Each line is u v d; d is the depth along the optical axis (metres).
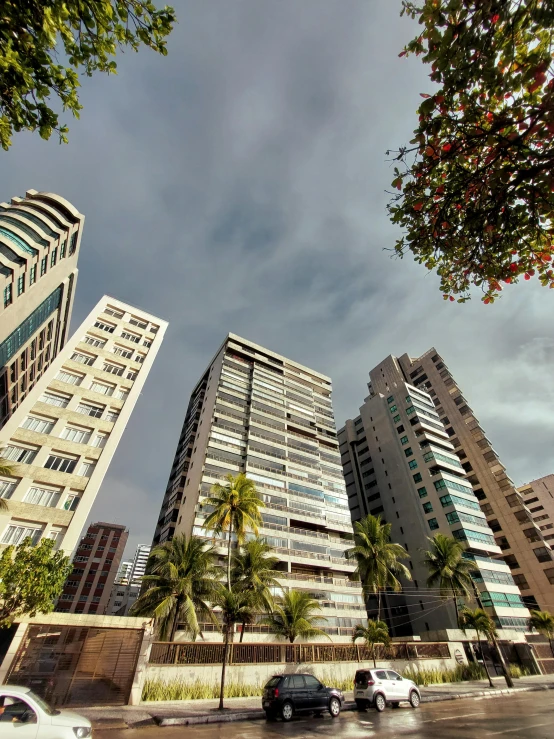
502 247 5.20
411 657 25.95
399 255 6.00
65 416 26.48
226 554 31.47
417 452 55.50
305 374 61.09
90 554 72.12
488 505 57.06
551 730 9.45
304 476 44.78
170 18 4.86
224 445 41.22
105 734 9.16
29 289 26.31
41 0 4.26
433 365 76.06
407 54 4.52
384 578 32.28
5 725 5.73
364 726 10.83
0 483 21.97
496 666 32.97
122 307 37.75
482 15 3.85
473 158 5.04
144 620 16.17
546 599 47.31
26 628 14.12
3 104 4.85
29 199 31.42
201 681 16.45
